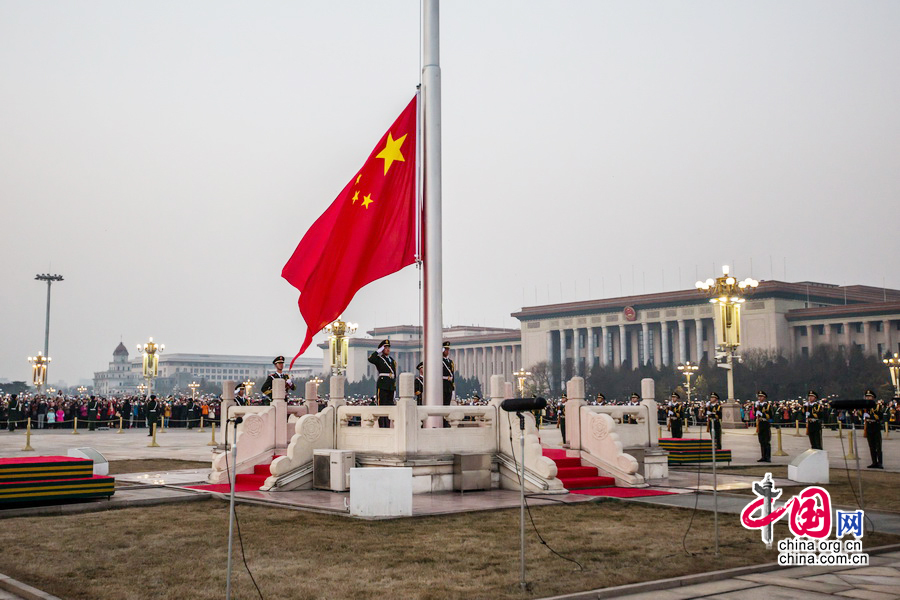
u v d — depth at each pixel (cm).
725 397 11919
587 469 2123
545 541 1277
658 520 1498
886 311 13825
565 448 2264
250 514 1552
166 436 5156
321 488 1928
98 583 995
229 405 2475
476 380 19088
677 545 1247
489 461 1967
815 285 15925
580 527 1414
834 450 3966
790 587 990
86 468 1648
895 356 8812
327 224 2027
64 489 1619
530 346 18550
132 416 6581
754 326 15088
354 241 1995
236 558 1140
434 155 2014
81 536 1309
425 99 2039
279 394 2250
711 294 5622
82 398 6881
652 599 935
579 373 15912
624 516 1548
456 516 1531
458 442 1958
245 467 2155
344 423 2020
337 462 1892
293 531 1356
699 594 957
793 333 14975
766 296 14938
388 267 1994
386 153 2039
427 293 1986
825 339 14612
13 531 1358
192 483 2100
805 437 5325
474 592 952
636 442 2316
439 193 2009
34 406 6356
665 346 16412
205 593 947
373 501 1517
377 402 2211
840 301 16138
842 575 1059
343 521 1462
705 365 13138
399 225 2017
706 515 1564
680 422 3334
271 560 1128
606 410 2286
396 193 2033
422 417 1911
